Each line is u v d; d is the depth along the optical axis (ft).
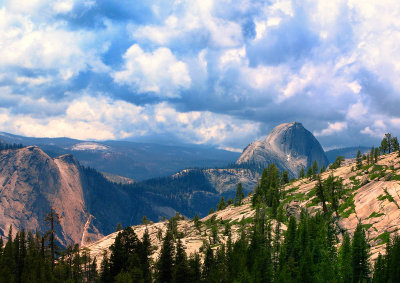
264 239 366.63
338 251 328.29
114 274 309.42
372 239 318.24
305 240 337.31
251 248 344.28
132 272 288.51
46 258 336.70
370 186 413.18
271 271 304.30
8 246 358.02
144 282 300.20
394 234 297.12
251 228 406.41
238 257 323.78
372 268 282.97
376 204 363.35
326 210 422.41
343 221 374.22
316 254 322.14
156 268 315.17
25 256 366.84
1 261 340.80
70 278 332.60
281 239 382.83
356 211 377.50
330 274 293.64
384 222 328.29
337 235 363.56
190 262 326.03
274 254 345.31
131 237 326.03
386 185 384.06
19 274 355.56
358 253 285.23
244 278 287.69
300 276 298.35
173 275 290.35
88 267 410.52
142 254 322.14
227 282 300.61
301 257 322.55
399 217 320.09
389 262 262.67
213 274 303.89
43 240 318.24
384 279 259.60
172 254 309.22
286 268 307.99
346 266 289.53
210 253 331.77
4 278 322.55
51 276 325.01
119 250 314.14
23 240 379.14
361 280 278.26
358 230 298.56
